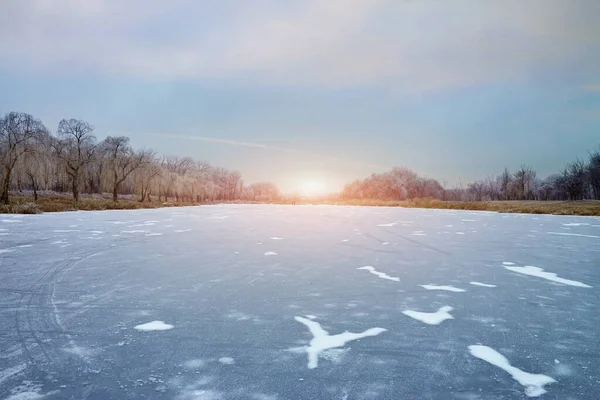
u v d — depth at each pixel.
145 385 2.47
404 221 16.16
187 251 8.02
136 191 45.06
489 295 4.68
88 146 36.88
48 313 3.95
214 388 2.44
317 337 3.32
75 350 3.02
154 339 3.25
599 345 3.15
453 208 29.42
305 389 2.43
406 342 3.21
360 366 2.76
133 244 9.02
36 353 2.96
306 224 14.73
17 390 2.39
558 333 3.42
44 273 5.86
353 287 5.05
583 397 2.33
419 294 4.71
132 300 4.42
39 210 22.02
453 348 3.09
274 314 3.94
